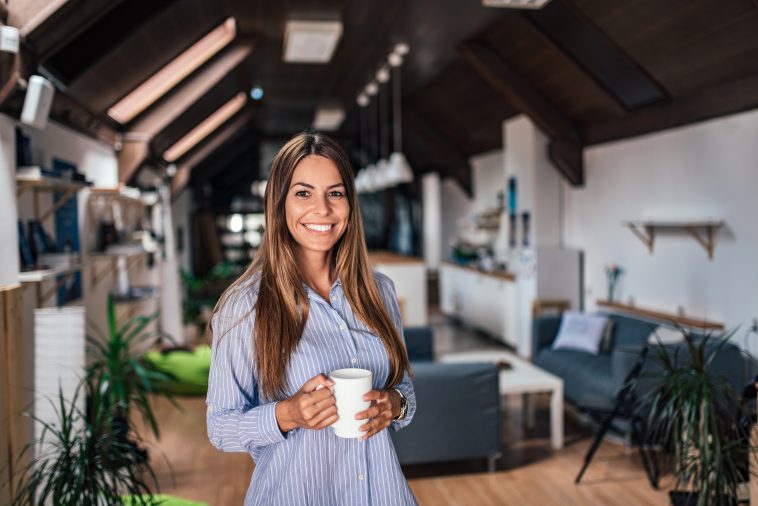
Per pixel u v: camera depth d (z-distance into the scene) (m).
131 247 5.77
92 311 5.20
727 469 2.78
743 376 3.88
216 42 5.84
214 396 1.31
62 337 2.94
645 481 3.75
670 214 5.31
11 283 2.88
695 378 2.95
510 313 7.47
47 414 2.94
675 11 4.23
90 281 5.14
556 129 6.65
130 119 5.93
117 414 3.31
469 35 6.08
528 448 4.36
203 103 7.08
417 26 5.71
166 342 7.86
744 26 3.95
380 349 1.38
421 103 9.27
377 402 1.23
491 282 8.07
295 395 1.20
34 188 3.79
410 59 7.00
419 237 12.67
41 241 3.62
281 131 13.41
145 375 3.44
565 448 4.35
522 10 5.30
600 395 4.33
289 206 1.31
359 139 13.56
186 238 12.08
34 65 3.09
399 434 3.76
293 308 1.31
